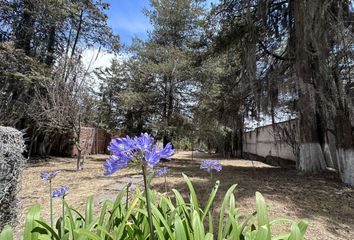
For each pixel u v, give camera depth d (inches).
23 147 126.0
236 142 625.9
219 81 380.2
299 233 54.6
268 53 296.2
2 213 113.4
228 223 67.2
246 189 192.4
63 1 432.8
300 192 191.9
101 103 510.9
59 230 63.9
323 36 222.8
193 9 492.1
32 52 452.8
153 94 474.0
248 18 264.7
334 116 239.8
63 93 318.0
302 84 244.2
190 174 267.9
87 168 353.7
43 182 241.1
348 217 147.1
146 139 51.2
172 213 64.1
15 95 396.8
